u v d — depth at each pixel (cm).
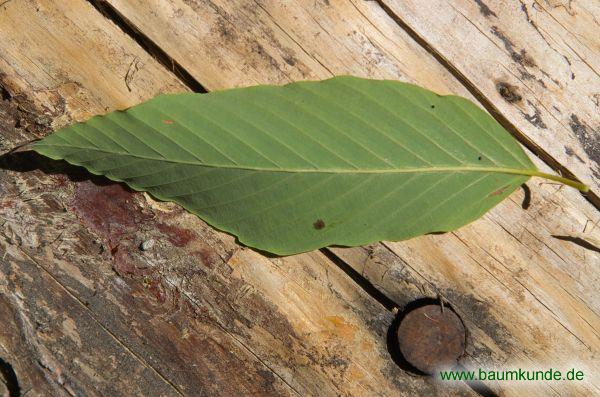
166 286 39
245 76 40
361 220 38
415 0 40
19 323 39
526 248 40
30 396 38
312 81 38
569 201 40
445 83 40
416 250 40
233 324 39
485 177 38
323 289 40
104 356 39
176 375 39
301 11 40
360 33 40
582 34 40
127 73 39
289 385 39
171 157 38
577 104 40
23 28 39
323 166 38
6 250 39
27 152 39
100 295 39
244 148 38
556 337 40
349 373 39
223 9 40
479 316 40
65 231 39
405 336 39
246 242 38
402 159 38
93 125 37
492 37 40
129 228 39
